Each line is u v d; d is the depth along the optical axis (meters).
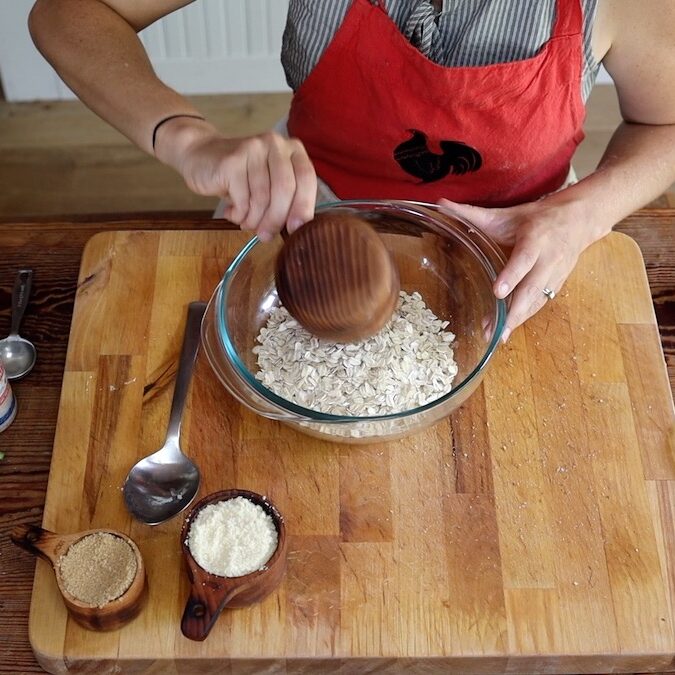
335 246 0.91
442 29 1.21
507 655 0.95
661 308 1.25
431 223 1.21
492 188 1.37
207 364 1.14
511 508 1.04
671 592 0.99
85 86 1.17
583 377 1.15
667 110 1.32
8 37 2.39
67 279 1.25
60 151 2.51
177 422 1.09
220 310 1.07
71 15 1.23
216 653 0.95
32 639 0.95
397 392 1.09
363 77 1.25
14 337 1.18
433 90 1.23
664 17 1.20
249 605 0.97
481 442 1.09
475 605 0.98
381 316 0.94
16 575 1.01
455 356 1.15
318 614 0.97
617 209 1.24
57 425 1.10
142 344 1.17
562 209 1.19
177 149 1.08
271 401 1.00
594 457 1.08
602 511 1.04
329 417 0.98
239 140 1.01
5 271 1.26
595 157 2.52
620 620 0.97
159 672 0.97
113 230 1.28
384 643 0.96
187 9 2.29
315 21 1.22
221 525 0.94
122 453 1.08
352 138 1.34
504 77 1.21
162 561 1.00
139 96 1.13
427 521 1.03
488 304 1.17
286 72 1.37
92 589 0.91
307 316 0.93
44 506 1.04
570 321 1.20
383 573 1.00
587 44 1.22
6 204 2.42
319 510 1.04
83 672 0.96
